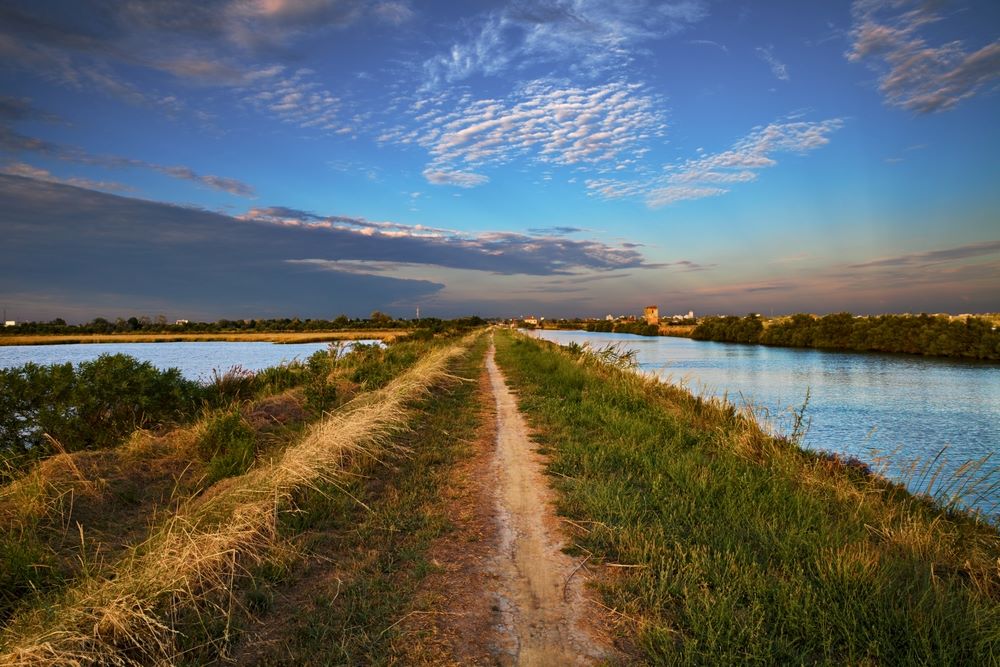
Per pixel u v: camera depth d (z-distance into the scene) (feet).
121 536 17.67
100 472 21.80
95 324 318.24
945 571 15.21
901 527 17.28
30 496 17.89
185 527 15.62
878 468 34.17
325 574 14.96
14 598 13.43
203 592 13.23
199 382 40.88
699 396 46.60
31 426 25.68
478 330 289.12
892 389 75.46
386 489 22.35
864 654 11.26
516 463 26.78
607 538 17.34
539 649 11.60
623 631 12.27
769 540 16.60
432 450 28.94
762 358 132.87
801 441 42.39
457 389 53.16
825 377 90.99
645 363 121.29
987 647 11.26
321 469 21.86
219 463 23.82
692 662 10.83
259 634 12.11
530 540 17.48
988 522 20.24
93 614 11.35
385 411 31.37
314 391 38.29
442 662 11.13
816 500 19.86
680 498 20.61
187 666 10.94
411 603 13.39
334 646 11.46
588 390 48.08
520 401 46.60
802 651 11.42
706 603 12.54
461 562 15.83
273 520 17.08
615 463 26.30
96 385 28.55
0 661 10.02
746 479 22.50
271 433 31.73
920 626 11.64
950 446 42.27
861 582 13.56
